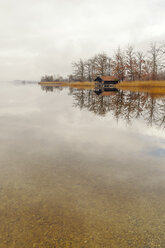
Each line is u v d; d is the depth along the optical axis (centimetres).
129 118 1145
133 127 912
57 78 14762
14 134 774
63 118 1137
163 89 3816
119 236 253
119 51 6303
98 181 402
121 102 2038
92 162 502
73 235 254
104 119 1109
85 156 544
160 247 236
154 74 4997
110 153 570
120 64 6312
